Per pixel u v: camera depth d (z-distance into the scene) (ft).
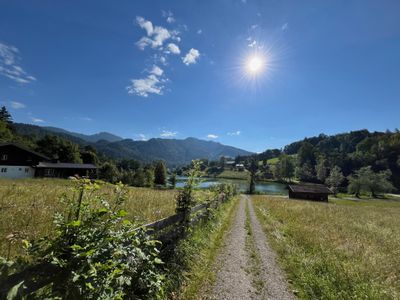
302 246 27.14
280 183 389.60
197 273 17.34
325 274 19.06
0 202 22.24
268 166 523.70
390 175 302.25
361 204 162.61
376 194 271.69
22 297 5.40
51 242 7.11
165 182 234.38
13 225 14.38
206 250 22.81
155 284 11.30
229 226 37.65
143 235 11.24
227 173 498.69
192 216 24.00
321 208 81.35
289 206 80.23
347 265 20.61
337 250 25.40
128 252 9.31
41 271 6.50
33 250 6.91
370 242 31.01
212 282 16.70
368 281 18.01
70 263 6.81
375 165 357.00
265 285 17.31
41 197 27.12
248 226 39.06
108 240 7.89
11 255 10.12
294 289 17.06
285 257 23.41
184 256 17.98
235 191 146.41
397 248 28.55
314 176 376.48
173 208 30.17
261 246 27.35
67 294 6.56
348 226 43.73
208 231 28.71
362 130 563.89
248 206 79.30
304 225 40.55
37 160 153.38
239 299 14.96
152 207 29.40
